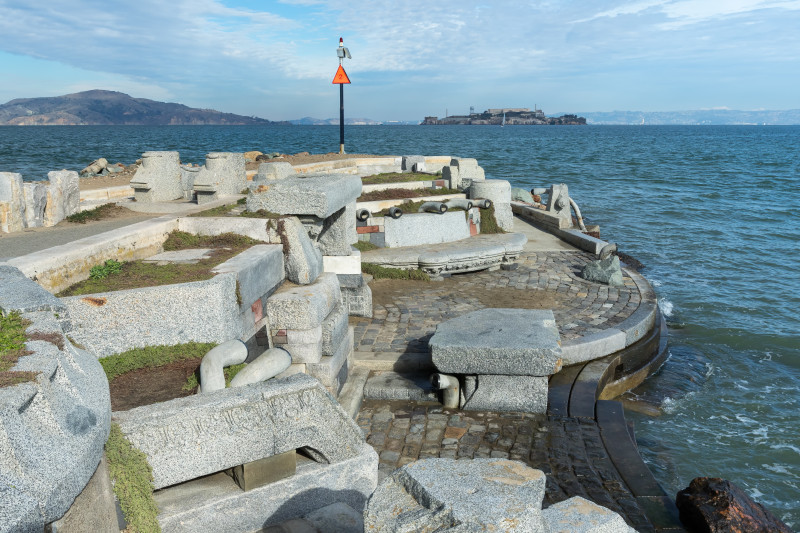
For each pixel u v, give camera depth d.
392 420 6.36
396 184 15.12
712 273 16.31
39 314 3.35
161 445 3.42
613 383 8.26
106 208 9.95
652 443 7.18
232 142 88.06
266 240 6.95
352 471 4.12
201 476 3.88
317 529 3.77
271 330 6.09
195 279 5.10
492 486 2.41
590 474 5.28
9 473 2.05
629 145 101.50
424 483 2.45
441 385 6.50
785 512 5.96
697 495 4.87
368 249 12.26
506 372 6.39
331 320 6.46
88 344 3.63
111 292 4.74
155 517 3.29
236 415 3.65
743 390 8.94
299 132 185.00
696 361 10.07
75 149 59.72
